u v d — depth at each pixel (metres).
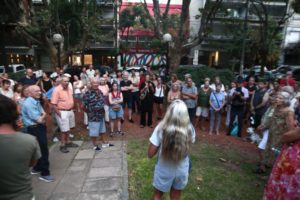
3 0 13.73
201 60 33.38
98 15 15.76
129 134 7.79
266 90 7.51
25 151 1.90
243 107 7.86
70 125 6.18
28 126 4.23
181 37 11.63
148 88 8.49
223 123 9.53
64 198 3.96
